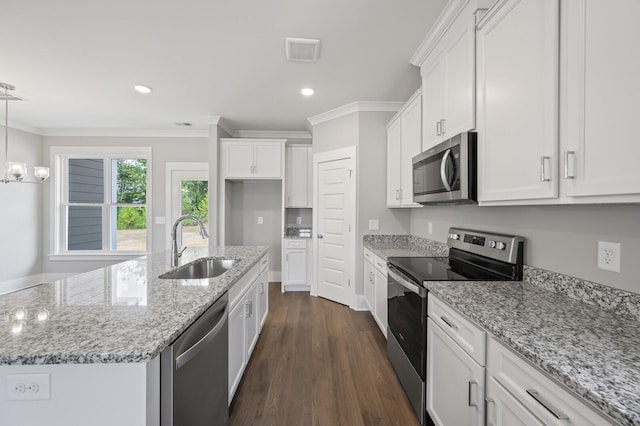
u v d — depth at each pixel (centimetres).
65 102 363
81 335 94
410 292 184
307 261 448
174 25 209
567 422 74
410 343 183
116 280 163
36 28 212
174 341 98
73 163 505
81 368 86
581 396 69
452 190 171
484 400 111
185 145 498
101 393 86
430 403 159
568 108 102
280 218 504
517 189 127
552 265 145
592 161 94
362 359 245
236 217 499
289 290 454
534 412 85
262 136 493
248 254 267
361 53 243
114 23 206
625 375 72
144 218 508
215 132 425
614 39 86
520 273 164
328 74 283
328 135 399
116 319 107
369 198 359
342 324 318
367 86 309
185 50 243
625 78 83
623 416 59
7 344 88
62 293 139
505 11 134
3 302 125
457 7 172
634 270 108
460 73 173
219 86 312
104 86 315
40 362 82
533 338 92
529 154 119
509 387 97
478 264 198
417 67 267
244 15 198
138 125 466
